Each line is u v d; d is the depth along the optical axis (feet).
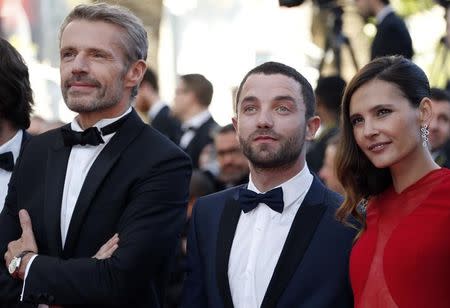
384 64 22.29
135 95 25.02
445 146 38.17
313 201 23.97
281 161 23.73
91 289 22.88
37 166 24.93
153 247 23.43
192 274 24.50
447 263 21.01
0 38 27.25
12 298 23.81
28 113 27.48
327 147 35.55
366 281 21.83
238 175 41.52
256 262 23.53
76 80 23.97
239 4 114.11
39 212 24.26
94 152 24.29
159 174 23.93
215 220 24.54
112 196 23.72
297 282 23.03
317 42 55.36
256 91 23.91
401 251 21.29
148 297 24.00
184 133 50.37
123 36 24.29
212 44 113.09
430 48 81.51
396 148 21.89
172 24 105.09
